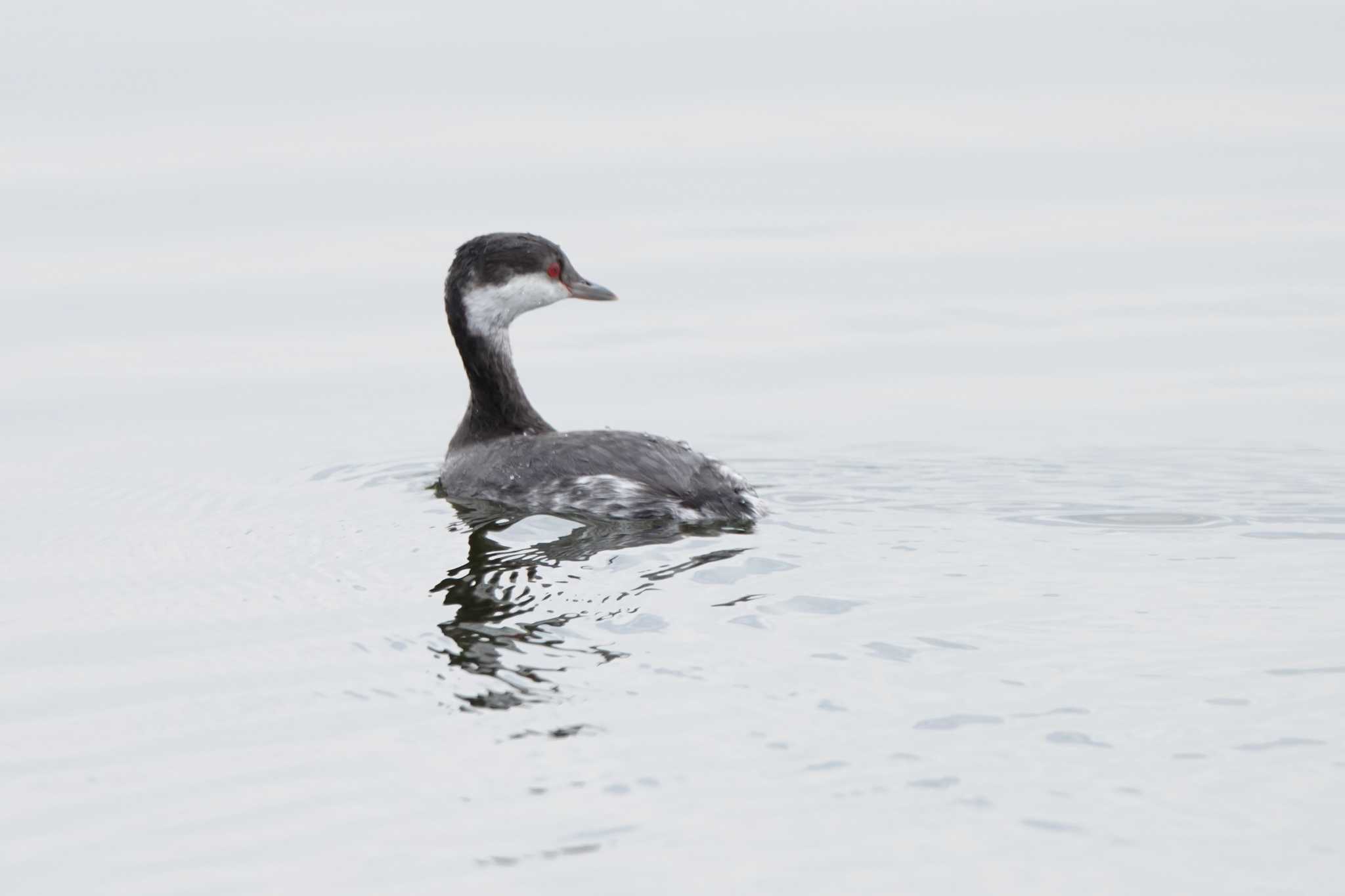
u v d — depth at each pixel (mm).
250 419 20016
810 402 20469
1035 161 32281
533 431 16969
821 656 10953
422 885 8297
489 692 10625
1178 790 8859
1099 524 14242
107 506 16250
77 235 27938
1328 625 11344
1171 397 20188
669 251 27297
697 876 8242
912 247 27484
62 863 8719
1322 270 25641
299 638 11906
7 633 12383
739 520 14414
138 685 11172
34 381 21500
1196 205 29391
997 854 8312
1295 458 17125
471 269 16828
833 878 8188
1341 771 9008
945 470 16656
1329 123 34125
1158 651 10891
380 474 17188
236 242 27578
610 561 13156
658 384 21469
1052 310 24266
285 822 9031
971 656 10898
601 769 9398
